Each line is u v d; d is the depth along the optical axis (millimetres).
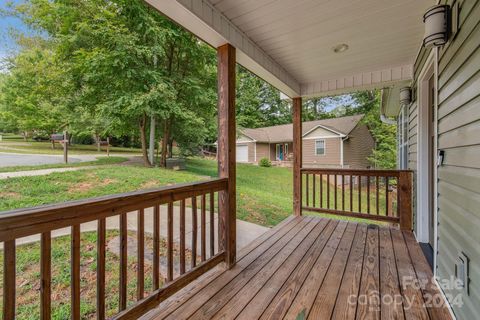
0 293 2564
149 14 7023
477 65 1255
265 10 2102
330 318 1569
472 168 1327
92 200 1247
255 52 2719
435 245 2023
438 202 1963
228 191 2324
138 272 1495
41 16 7891
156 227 1610
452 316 1585
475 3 1271
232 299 1777
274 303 1726
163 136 9320
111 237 3303
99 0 6938
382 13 2154
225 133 2336
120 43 6617
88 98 7859
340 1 1985
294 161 4277
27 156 9703
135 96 6949
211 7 2031
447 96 1717
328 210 4023
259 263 2371
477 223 1273
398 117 6570
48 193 4688
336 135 13078
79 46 7270
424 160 2912
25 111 9953
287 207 5582
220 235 2316
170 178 6660
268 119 20172
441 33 1673
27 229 1005
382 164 11672
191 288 1928
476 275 1280
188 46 7891
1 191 4551
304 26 2365
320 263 2361
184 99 8609
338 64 3301
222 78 2332
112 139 19016
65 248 2889
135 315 1431
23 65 8695
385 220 3508
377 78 3551
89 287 2232
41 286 1075
